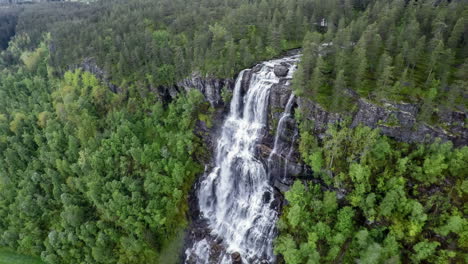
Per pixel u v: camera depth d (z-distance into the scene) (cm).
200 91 9156
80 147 9394
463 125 5450
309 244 5625
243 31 10294
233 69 8475
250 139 7700
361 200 5641
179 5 14438
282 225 6241
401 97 5956
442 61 6250
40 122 10788
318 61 6450
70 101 10456
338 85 5997
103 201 7781
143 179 8144
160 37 11412
